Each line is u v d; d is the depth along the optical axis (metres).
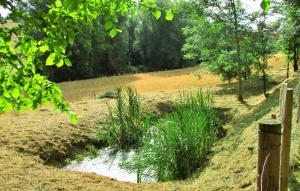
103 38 55.28
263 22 18.08
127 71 59.53
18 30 3.55
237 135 12.10
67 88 33.78
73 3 3.16
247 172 8.48
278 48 18.64
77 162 12.78
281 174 5.56
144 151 10.99
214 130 13.20
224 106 18.12
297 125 9.35
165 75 41.84
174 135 10.37
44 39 3.69
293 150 8.11
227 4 18.48
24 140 12.49
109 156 13.38
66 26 3.65
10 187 8.23
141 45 64.06
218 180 8.73
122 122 14.66
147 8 4.16
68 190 8.23
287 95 5.43
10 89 3.78
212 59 20.56
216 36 19.23
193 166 10.42
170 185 8.88
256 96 20.16
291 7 15.55
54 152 12.66
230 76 24.30
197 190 8.28
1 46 3.58
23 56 3.90
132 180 10.98
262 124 3.83
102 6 4.09
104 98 21.47
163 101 20.12
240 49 18.89
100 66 58.00
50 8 3.77
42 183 8.58
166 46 62.31
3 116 16.02
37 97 3.95
